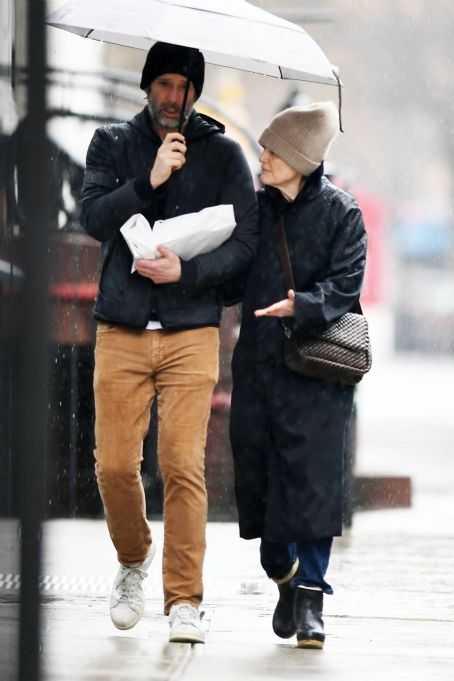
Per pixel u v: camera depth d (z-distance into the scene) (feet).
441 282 440.86
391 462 123.85
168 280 45.91
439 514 90.79
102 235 46.75
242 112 160.45
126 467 47.21
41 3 30.66
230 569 66.44
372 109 336.90
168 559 47.57
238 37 46.01
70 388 75.20
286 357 46.88
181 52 46.32
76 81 76.33
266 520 47.50
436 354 436.76
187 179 47.65
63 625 50.98
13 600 33.47
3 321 32.86
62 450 75.72
